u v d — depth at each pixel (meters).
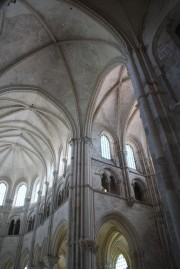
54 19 19.98
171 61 12.84
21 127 31.52
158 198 23.05
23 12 18.48
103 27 16.91
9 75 21.88
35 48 21.75
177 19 13.87
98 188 21.12
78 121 24.11
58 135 29.66
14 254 29.08
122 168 24.48
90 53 22.31
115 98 26.98
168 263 19.06
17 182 36.97
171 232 8.41
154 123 10.74
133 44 15.31
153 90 11.99
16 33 19.77
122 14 16.80
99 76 23.30
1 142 33.94
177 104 11.05
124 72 24.98
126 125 27.59
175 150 9.52
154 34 14.58
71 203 18.50
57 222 22.80
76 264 15.32
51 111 27.48
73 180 19.84
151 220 21.67
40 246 25.25
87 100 24.50
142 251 18.95
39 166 36.09
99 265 23.58
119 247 27.52
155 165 9.77
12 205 34.69
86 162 21.06
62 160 28.47
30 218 32.00
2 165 36.78
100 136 25.81
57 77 24.22
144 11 16.48
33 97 26.73
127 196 22.11
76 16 19.25
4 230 31.88
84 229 16.83
